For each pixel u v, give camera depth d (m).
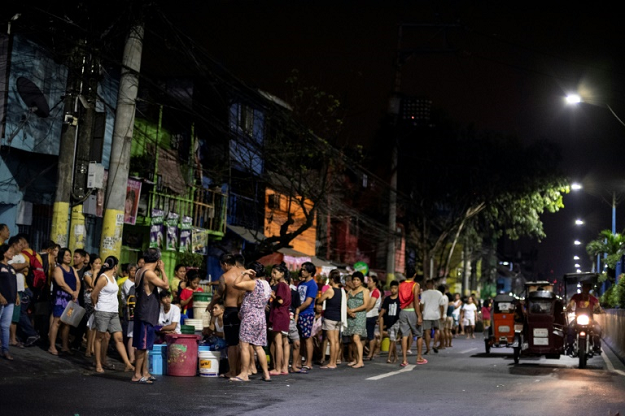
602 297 34.72
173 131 26.78
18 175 18.84
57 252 14.99
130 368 13.30
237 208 31.98
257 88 27.03
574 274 28.42
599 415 9.48
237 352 13.47
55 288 13.98
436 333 23.86
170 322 14.15
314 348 18.30
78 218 15.37
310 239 39.28
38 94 18.72
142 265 13.09
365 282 19.66
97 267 14.73
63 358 13.69
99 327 12.89
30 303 14.41
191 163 26.83
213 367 13.50
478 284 81.62
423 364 17.95
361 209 48.50
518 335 18.70
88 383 11.47
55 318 13.89
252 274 12.91
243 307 12.95
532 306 18.52
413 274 18.03
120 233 15.05
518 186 45.31
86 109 15.32
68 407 9.08
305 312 15.36
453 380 13.88
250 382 12.69
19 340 14.34
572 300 20.70
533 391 12.19
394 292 18.12
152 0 15.05
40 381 11.41
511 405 10.34
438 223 50.50
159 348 13.65
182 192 26.27
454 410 9.74
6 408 8.77
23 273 13.71
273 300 14.20
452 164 45.38
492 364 18.44
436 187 46.28
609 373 16.31
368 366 16.95
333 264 39.81
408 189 46.22
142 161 24.39
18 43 18.25
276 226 34.94
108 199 14.95
